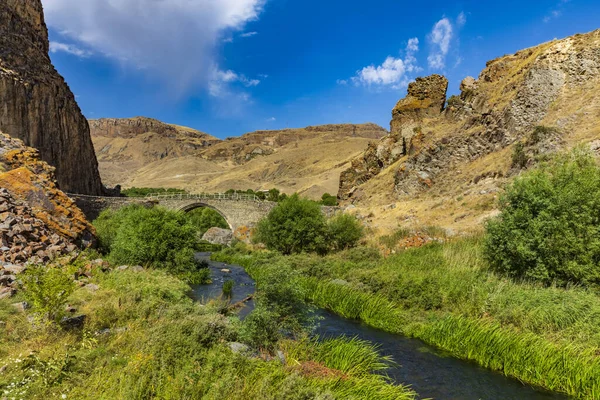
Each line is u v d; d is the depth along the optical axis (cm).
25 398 620
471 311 1420
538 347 1048
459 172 4266
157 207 2639
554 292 1323
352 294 1706
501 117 4241
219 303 1636
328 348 1118
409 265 2100
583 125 3161
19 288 1145
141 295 1374
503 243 1623
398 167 5384
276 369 855
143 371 728
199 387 692
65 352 787
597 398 888
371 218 4031
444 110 6050
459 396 933
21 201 1886
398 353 1213
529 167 3072
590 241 1373
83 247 2050
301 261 2530
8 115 3875
